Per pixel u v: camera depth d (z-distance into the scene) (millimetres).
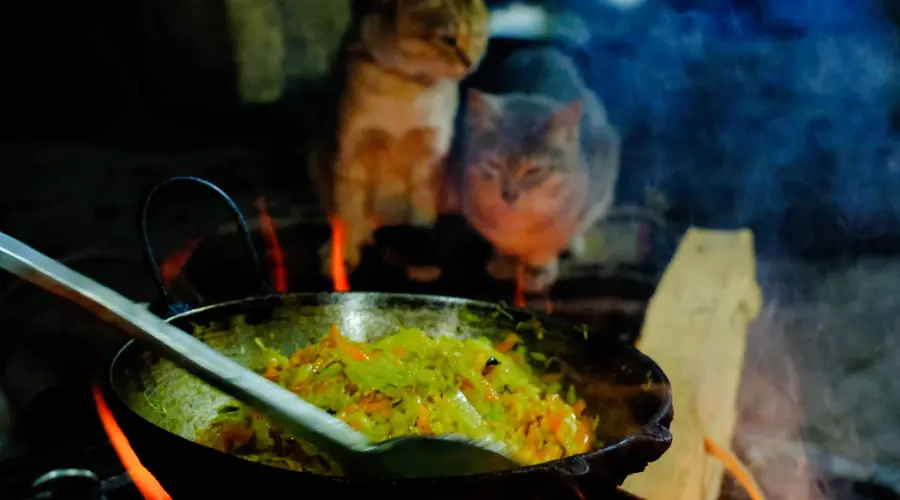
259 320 1177
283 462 897
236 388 838
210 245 2258
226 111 2504
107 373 846
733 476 1850
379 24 2137
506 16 2584
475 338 1247
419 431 952
